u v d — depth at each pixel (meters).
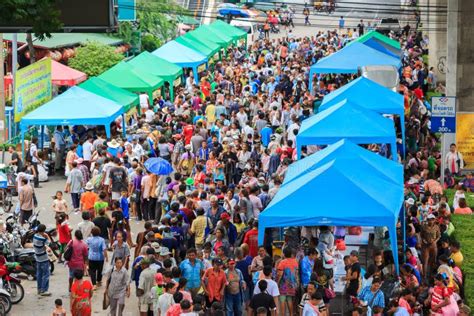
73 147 45.75
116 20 26.34
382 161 32.09
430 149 48.72
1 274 29.98
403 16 109.31
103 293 31.09
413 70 70.75
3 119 54.91
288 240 29.64
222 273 27.25
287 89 62.28
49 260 32.25
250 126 51.19
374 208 27.47
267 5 110.94
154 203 39.50
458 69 52.62
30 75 51.56
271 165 43.03
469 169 45.81
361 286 27.44
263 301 26.06
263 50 86.62
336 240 30.19
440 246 31.70
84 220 33.56
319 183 28.09
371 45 66.50
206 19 105.94
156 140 47.25
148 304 27.72
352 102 39.69
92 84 52.25
